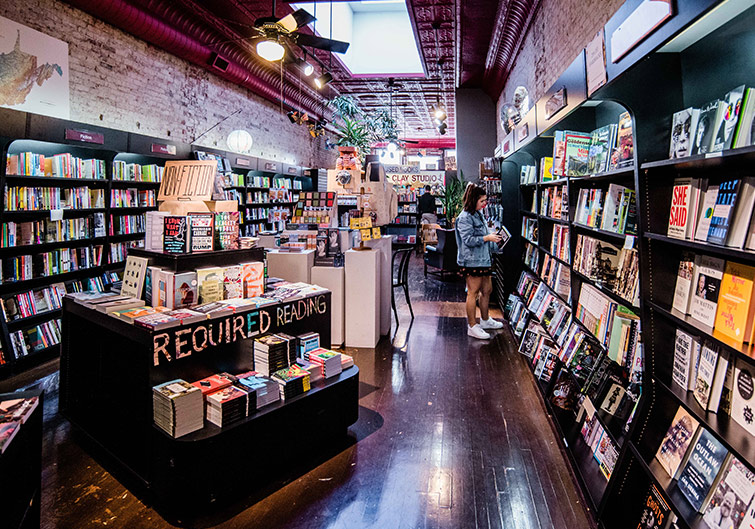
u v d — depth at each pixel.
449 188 9.64
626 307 2.23
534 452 2.69
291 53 6.61
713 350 1.46
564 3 4.43
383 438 2.86
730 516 1.24
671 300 1.75
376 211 5.08
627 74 1.78
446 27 7.58
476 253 4.97
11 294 4.32
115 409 2.55
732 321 1.34
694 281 1.60
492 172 6.12
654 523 1.69
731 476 1.29
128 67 6.28
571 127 3.28
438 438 2.86
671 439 1.67
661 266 1.74
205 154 7.50
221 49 7.67
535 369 3.80
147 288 2.79
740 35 1.48
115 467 2.56
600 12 3.38
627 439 1.84
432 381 3.82
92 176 5.25
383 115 13.12
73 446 2.79
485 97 10.04
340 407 2.80
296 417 2.53
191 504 2.10
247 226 9.74
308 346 2.99
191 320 2.36
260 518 2.11
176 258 2.60
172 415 2.07
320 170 13.56
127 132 5.71
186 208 2.96
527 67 6.41
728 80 1.55
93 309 2.66
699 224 1.53
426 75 10.62
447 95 13.98
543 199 4.21
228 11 6.75
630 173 1.97
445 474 2.46
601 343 2.40
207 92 8.28
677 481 1.56
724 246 1.32
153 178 6.36
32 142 4.67
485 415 3.18
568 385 3.16
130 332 2.33
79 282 5.12
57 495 2.29
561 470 2.50
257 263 3.04
